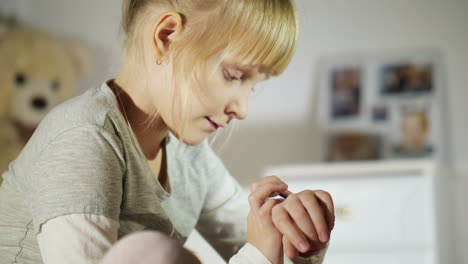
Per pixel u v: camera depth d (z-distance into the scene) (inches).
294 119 96.7
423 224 69.6
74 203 24.6
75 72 97.1
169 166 34.0
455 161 86.9
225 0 29.8
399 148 89.8
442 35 92.0
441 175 76.5
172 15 30.5
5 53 90.0
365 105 93.4
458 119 88.3
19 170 29.1
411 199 70.7
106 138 27.5
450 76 90.1
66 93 94.3
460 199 85.4
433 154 87.8
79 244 23.8
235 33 29.3
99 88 30.6
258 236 24.2
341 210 73.2
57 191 25.0
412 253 69.4
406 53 93.2
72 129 27.0
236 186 39.2
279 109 97.9
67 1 108.7
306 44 98.5
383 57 94.2
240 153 98.4
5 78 89.0
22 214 28.8
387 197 71.7
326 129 94.7
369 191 72.7
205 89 29.5
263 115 98.4
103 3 106.7
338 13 98.0
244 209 37.7
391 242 70.6
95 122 27.6
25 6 109.7
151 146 32.8
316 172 76.3
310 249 24.1
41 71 91.0
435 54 91.7
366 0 97.0
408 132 90.0
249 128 98.7
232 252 37.4
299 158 95.1
